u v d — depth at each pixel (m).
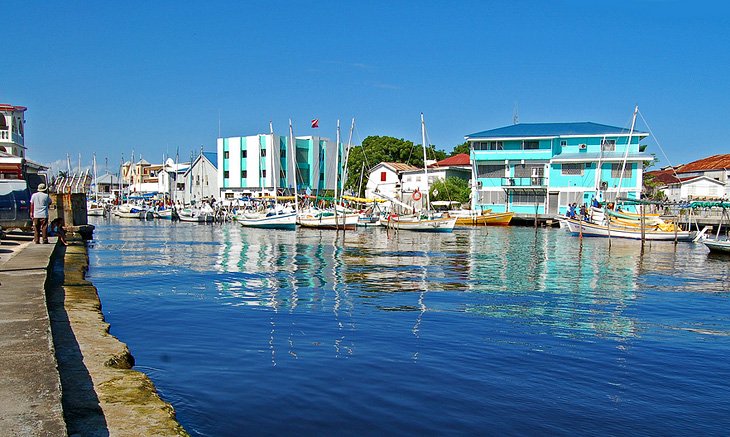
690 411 8.38
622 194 67.75
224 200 88.12
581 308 16.69
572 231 53.06
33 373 6.02
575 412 8.20
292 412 7.87
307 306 16.02
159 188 111.00
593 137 70.25
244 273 23.62
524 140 72.62
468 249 38.28
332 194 91.12
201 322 13.66
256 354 10.78
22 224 24.42
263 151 89.75
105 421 6.11
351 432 7.27
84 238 38.72
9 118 51.66
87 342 9.37
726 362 11.05
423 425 7.57
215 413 7.75
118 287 19.16
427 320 14.28
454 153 109.06
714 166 74.00
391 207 73.75
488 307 16.41
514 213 70.56
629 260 32.72
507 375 9.81
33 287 11.25
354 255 33.00
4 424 4.79
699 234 47.94
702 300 18.73
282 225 59.91
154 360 10.24
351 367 10.04
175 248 36.38
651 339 12.84
